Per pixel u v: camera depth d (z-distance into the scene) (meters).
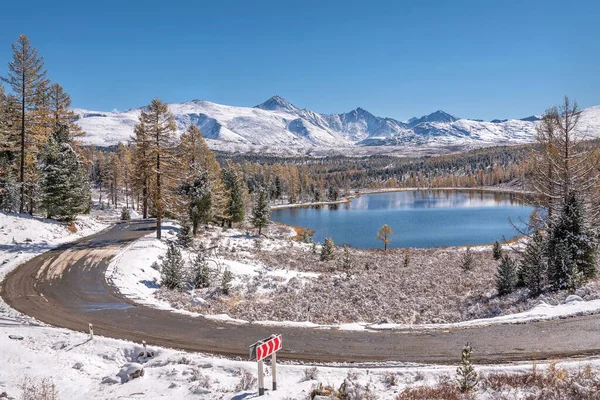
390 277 31.45
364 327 17.20
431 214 107.38
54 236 36.62
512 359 12.74
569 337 14.13
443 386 10.33
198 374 11.86
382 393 10.30
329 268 36.28
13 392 10.77
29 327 16.62
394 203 148.12
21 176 38.84
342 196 182.25
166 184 39.69
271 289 26.73
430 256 46.44
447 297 24.28
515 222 86.44
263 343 10.28
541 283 21.95
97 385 11.64
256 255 40.91
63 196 41.56
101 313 19.11
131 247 34.22
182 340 15.78
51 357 13.57
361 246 64.00
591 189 24.91
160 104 37.75
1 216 35.66
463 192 197.88
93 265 28.06
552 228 22.72
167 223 52.34
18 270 26.52
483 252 48.44
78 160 43.84
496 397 9.38
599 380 9.88
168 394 10.69
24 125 38.53
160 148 38.09
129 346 14.90
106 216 72.00
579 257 21.42
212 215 48.22
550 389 9.47
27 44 36.91
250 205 85.50
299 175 196.75
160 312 19.42
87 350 14.53
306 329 17.08
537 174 26.88
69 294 22.02
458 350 13.89
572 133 24.77
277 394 10.25
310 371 12.10
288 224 93.44
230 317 19.17
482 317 19.02
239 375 12.21
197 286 27.00
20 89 37.66
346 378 11.51
